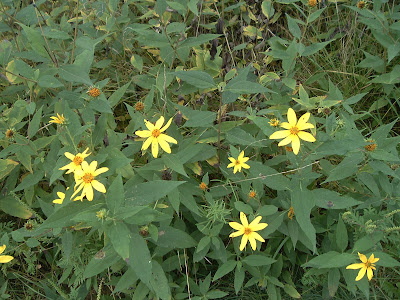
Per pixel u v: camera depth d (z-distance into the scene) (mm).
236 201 684
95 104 679
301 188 560
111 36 945
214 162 751
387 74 895
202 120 657
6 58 811
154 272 593
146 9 959
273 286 679
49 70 708
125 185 657
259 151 805
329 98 799
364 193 718
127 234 470
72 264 677
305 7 1063
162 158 622
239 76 642
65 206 509
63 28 897
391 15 915
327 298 689
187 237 638
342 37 1024
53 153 712
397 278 689
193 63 935
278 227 670
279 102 846
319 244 746
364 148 600
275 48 885
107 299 717
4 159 709
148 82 866
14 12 912
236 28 1088
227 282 735
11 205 739
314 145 593
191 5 741
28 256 714
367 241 595
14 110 751
